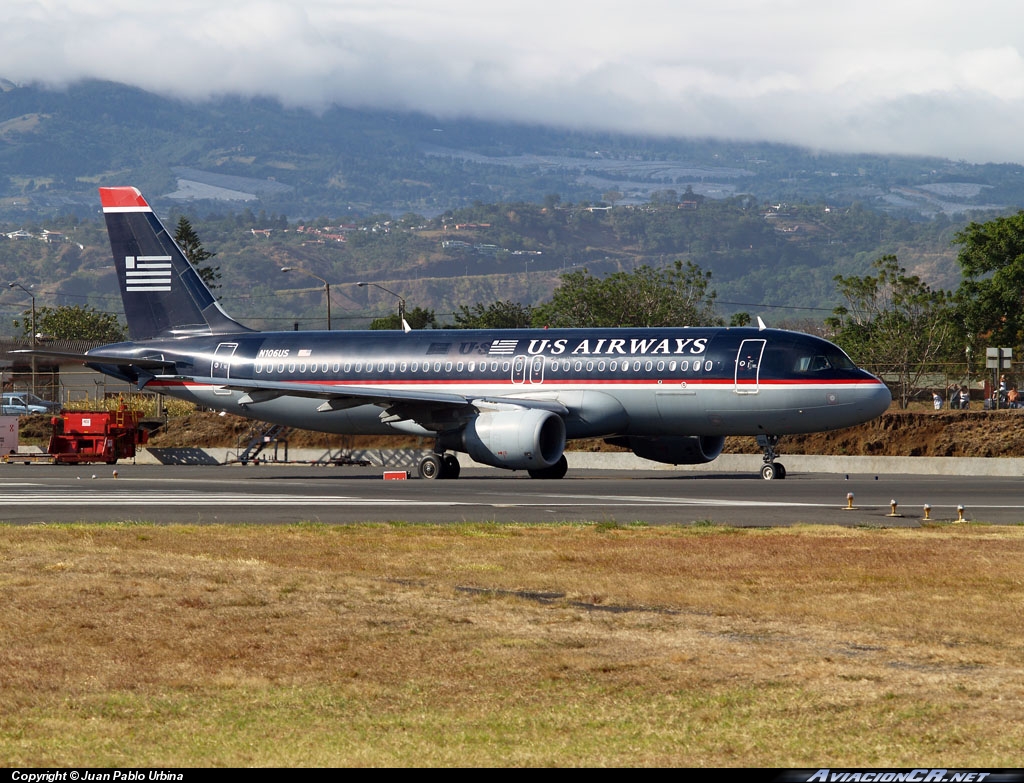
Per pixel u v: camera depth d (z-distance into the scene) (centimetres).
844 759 2695
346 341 14112
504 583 5112
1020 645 3838
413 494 10325
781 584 5069
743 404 12156
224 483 12025
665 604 4609
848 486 11150
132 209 15250
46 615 4306
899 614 4375
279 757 2756
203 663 3653
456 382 13288
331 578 5144
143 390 15112
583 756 2750
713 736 2880
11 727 3012
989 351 17075
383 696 3288
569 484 11650
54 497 10088
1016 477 13125
